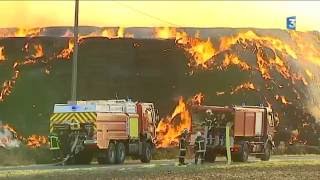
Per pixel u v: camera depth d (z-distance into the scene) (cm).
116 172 8075
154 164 10938
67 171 8294
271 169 8962
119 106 11438
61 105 10862
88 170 8550
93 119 10600
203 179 7181
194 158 11219
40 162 11425
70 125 10681
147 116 12369
